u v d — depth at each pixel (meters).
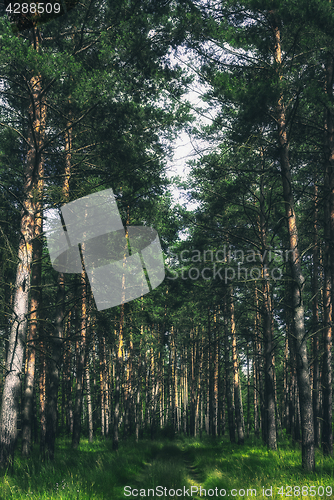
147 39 9.34
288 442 18.66
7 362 8.83
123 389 23.94
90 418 21.11
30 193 9.62
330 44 9.20
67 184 11.59
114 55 9.19
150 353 29.44
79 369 17.28
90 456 12.41
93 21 9.58
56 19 8.95
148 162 10.65
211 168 13.70
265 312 15.84
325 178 12.41
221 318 27.42
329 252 12.23
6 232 10.58
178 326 29.11
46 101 9.95
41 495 6.38
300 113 11.13
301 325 9.43
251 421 47.50
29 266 9.38
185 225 16.92
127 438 23.09
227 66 10.69
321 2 8.69
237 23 10.50
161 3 9.54
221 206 15.80
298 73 9.34
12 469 8.20
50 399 11.26
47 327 12.96
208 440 24.62
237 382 19.27
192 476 10.72
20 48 7.57
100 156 10.79
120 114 9.48
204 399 35.03
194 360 31.94
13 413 8.56
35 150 9.72
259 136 10.27
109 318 15.45
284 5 9.07
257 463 10.91
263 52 10.34
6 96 10.81
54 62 7.92
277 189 15.47
